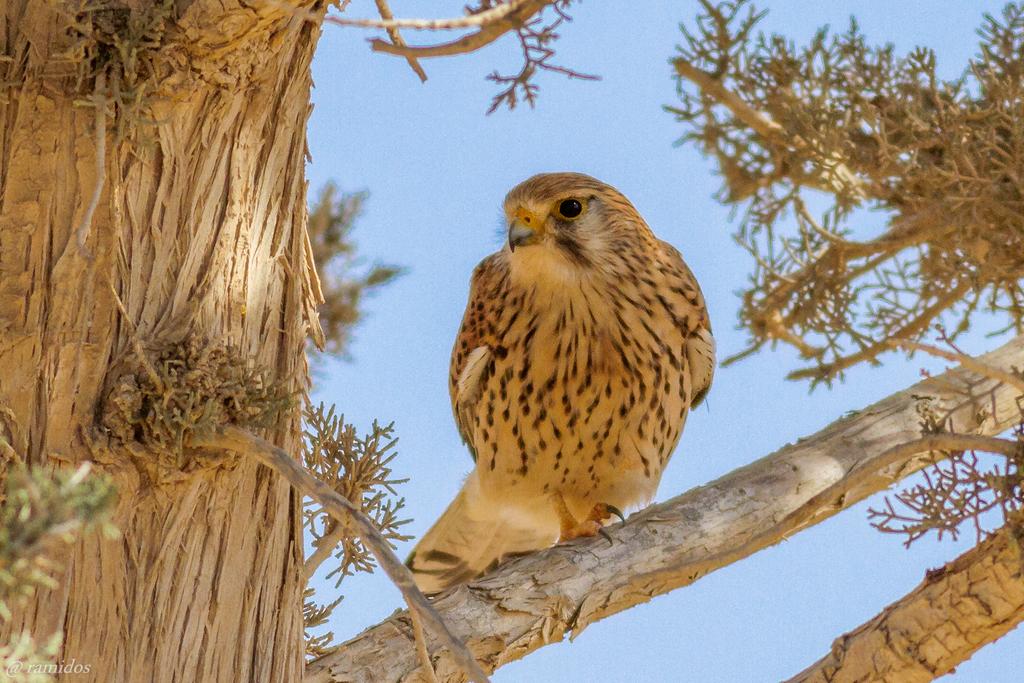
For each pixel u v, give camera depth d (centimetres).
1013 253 819
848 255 838
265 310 679
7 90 623
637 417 1062
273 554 671
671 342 1073
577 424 1055
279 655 668
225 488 646
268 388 641
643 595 859
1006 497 731
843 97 855
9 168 620
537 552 859
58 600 592
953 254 838
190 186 649
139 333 624
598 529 894
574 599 826
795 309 846
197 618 633
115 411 611
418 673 759
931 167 806
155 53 617
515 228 1046
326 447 792
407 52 512
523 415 1066
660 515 886
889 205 866
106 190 625
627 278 1055
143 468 616
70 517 408
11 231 615
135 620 612
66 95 622
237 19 616
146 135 620
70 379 609
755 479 913
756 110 839
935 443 715
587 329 1041
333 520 786
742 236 849
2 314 609
